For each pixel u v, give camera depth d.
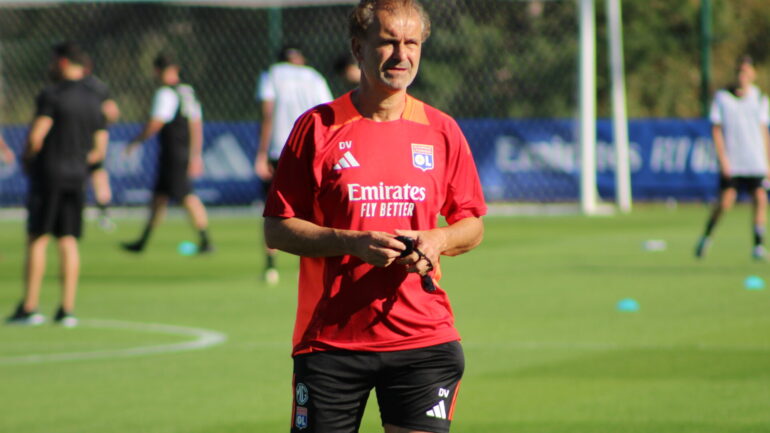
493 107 106.88
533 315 38.97
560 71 106.19
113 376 29.86
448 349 15.24
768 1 130.25
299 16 106.12
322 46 105.00
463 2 106.69
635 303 40.34
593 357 31.39
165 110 59.53
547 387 27.64
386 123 15.20
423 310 15.16
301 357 15.27
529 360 31.08
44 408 26.19
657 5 125.69
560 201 86.44
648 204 91.62
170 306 42.62
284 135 46.84
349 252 14.53
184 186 60.53
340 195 14.98
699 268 52.22
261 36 109.56
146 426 24.39
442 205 15.61
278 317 39.66
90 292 46.91
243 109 109.75
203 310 41.47
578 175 86.12
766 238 66.31
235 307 42.12
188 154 60.66
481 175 87.31
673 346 32.88
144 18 117.44
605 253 59.34
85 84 38.47
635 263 54.56
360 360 15.01
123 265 56.78
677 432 23.22
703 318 37.84
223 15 111.19
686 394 26.67
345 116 15.19
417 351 15.09
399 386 15.23
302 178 15.16
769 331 35.22
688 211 86.38
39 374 30.23
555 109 106.06
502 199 87.25
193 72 111.31
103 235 74.31
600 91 124.12
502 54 106.88
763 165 54.47
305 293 15.30
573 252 60.12
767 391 26.91
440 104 107.19
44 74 114.44
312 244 14.76
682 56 126.50
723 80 126.88
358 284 14.98
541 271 51.97
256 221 84.25
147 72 117.50
